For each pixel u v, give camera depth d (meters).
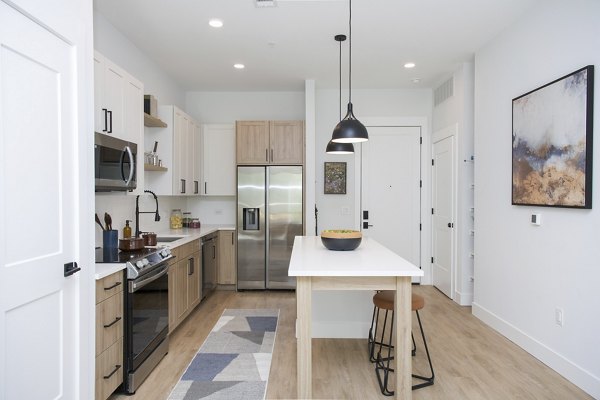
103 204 3.02
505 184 3.29
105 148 2.33
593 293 2.29
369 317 3.25
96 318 1.99
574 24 2.45
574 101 2.40
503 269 3.31
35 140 1.55
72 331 1.79
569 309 2.49
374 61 4.16
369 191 5.28
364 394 2.35
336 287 2.19
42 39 1.58
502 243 3.33
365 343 3.16
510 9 2.95
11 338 1.42
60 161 1.72
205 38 3.54
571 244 2.47
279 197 4.82
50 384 1.64
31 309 1.53
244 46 3.73
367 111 5.28
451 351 2.97
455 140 4.40
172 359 2.84
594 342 2.28
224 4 2.90
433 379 2.46
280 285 4.84
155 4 2.89
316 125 5.26
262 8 2.96
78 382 1.82
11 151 1.42
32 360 1.53
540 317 2.79
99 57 2.45
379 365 2.67
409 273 2.07
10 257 1.41
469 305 4.22
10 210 1.41
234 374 2.59
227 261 4.95
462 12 3.02
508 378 2.52
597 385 2.24
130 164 2.66
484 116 3.67
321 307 3.26
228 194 5.13
